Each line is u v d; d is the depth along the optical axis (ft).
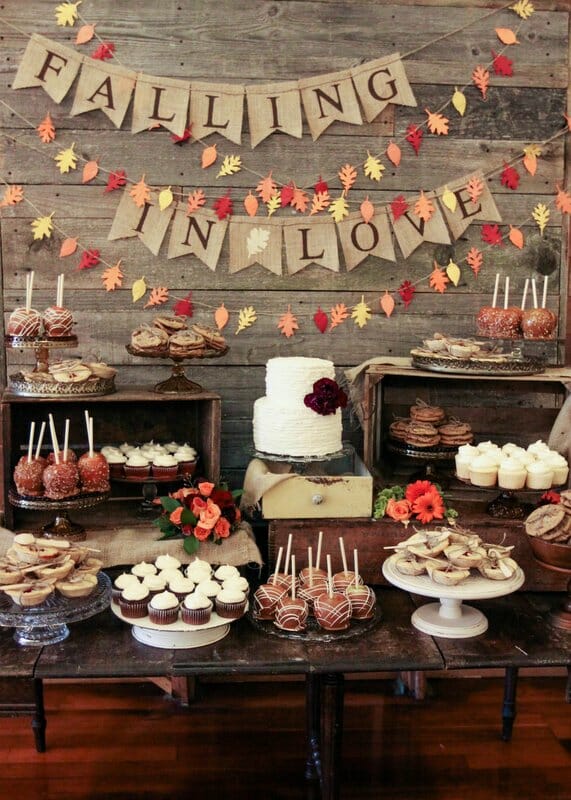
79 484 6.60
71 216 7.82
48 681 8.57
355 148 7.96
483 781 6.95
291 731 7.77
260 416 6.97
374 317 8.14
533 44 8.00
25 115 7.70
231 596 5.82
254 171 7.91
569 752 7.42
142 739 7.58
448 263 8.12
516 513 6.95
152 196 7.84
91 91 7.68
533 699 8.35
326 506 6.81
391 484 7.66
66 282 7.88
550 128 8.09
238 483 8.18
